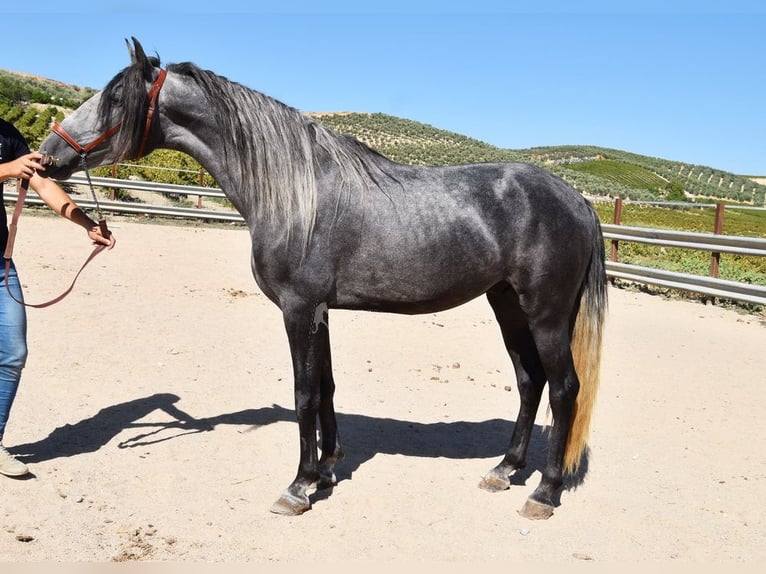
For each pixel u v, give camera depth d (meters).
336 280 3.41
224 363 6.05
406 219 3.36
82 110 3.47
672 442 4.65
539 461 4.33
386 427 4.80
